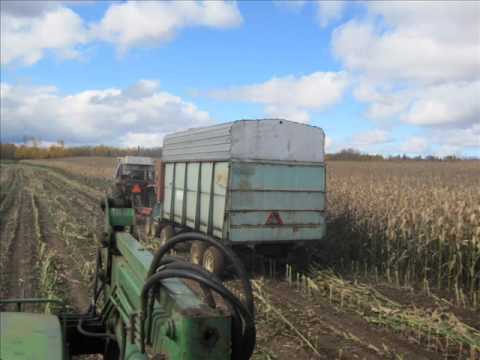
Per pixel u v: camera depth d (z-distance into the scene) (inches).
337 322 293.7
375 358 240.8
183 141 494.0
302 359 238.5
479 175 1096.8
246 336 100.6
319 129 422.3
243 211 390.6
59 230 617.3
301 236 414.6
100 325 177.8
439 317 282.2
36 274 393.7
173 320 97.9
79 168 2481.5
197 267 104.8
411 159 2719.0
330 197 587.2
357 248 492.7
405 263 431.8
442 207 418.9
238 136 387.9
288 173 407.8
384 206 488.7
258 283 374.3
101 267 193.9
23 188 1430.9
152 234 594.2
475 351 247.6
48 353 116.1
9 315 142.5
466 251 380.8
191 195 465.7
